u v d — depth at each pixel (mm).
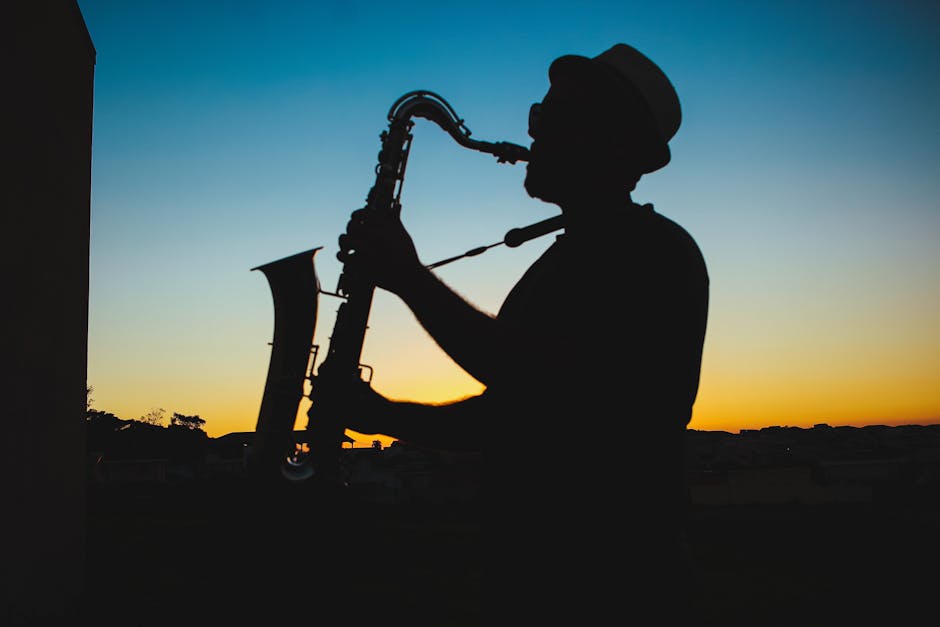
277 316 2334
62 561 7211
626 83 1595
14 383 5957
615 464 1376
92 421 33750
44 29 6816
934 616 11539
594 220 1588
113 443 32875
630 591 1361
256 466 2004
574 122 1602
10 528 5758
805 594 13578
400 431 1896
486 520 1540
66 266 7547
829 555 19891
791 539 23562
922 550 20031
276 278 2375
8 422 5793
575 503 1391
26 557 6125
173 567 10938
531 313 1589
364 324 1989
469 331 1402
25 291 6285
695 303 1411
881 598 13172
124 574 10188
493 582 1491
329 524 1883
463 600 10828
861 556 19672
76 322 7895
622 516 1373
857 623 11148
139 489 27438
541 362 1371
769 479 34812
